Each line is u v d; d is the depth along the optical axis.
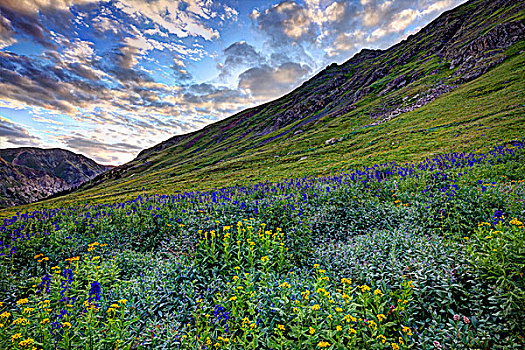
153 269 8.60
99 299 6.29
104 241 11.88
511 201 9.87
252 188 19.19
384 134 53.31
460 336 4.80
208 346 5.04
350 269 7.60
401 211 12.00
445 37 122.50
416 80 95.94
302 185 18.11
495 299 5.14
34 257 9.88
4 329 5.18
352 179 19.08
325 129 86.31
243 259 8.54
